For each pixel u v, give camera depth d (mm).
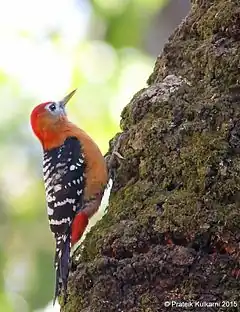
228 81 10156
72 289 9914
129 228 9719
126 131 10969
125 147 10727
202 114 10008
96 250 9953
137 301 9305
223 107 9930
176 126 10180
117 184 10703
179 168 9820
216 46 10445
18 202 22047
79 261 10156
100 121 19547
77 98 19625
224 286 9047
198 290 9086
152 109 10523
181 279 9219
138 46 21859
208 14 10797
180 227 9375
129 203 10062
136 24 21453
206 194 9453
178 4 23000
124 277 9445
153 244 9570
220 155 9547
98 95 19750
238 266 9070
